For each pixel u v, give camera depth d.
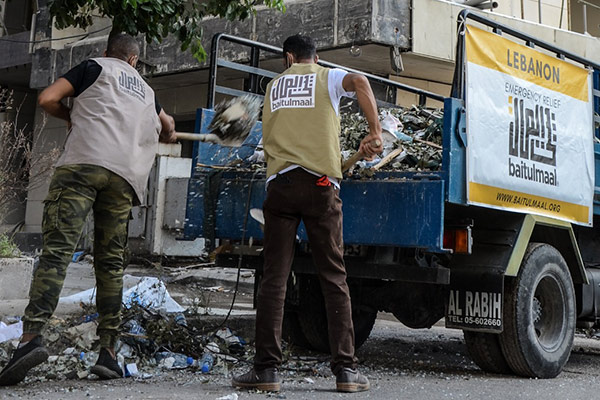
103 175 4.01
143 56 15.59
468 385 4.57
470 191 4.58
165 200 13.34
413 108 6.04
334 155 3.97
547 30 15.15
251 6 6.72
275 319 3.99
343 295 4.02
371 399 3.88
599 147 6.07
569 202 5.53
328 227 3.97
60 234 3.91
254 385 3.96
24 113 20.17
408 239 4.46
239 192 5.16
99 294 4.19
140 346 4.80
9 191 10.63
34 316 3.80
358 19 12.85
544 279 5.21
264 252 4.09
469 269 4.94
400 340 7.10
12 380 3.79
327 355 5.90
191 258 13.69
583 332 8.52
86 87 4.07
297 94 4.04
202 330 5.18
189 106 16.61
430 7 13.33
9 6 20.34
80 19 6.41
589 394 4.47
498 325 4.80
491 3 13.53
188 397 3.72
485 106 4.77
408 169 4.73
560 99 5.50
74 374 4.19
